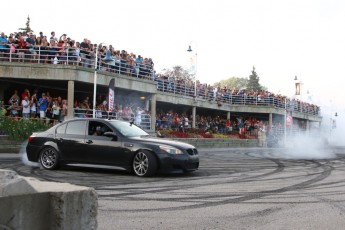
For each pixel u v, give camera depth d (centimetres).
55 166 1220
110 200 755
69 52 2273
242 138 4000
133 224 577
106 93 3041
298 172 1345
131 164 1129
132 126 1245
